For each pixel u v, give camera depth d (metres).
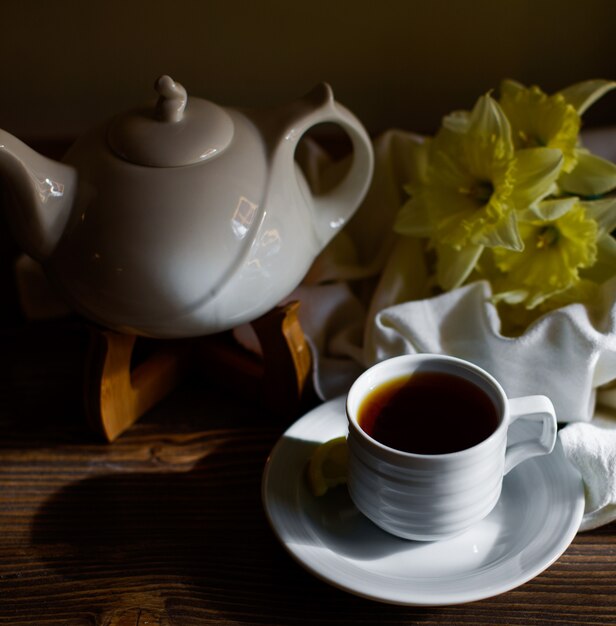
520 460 0.67
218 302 0.69
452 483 0.62
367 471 0.64
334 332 0.83
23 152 0.67
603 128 0.87
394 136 0.88
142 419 0.79
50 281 0.72
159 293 0.69
